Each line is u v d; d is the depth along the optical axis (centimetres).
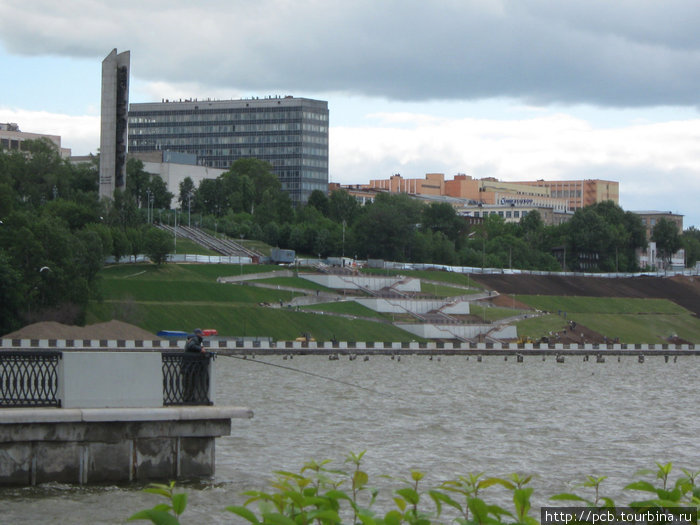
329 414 6950
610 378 12744
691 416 7569
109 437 3275
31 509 3027
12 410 3169
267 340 17775
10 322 14750
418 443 5503
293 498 1730
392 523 1708
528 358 17825
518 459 5022
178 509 1716
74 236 16688
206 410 3381
